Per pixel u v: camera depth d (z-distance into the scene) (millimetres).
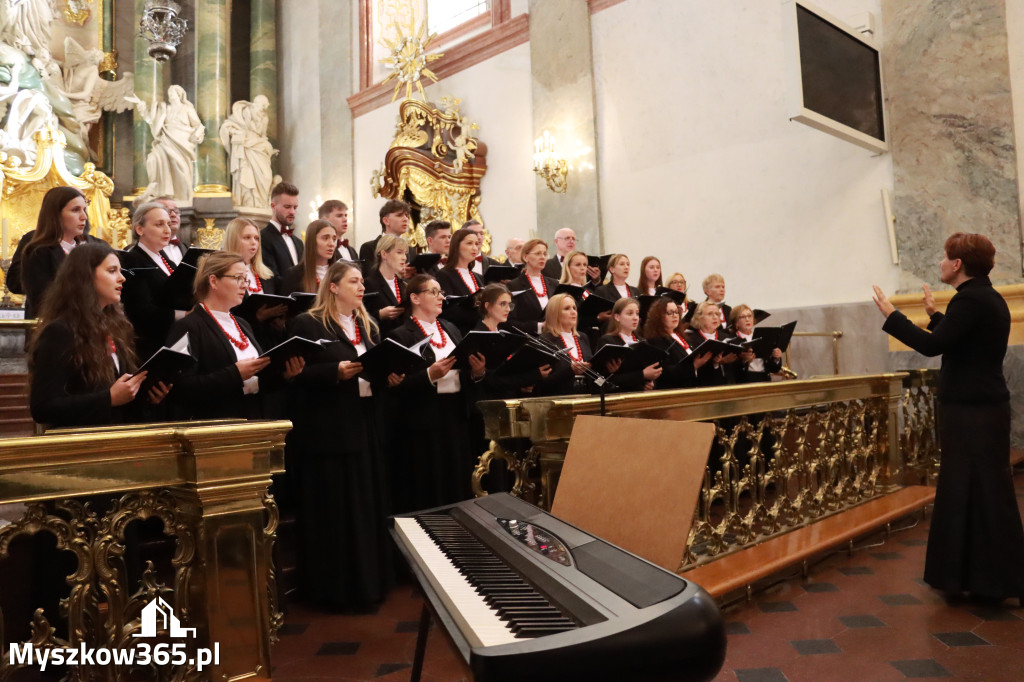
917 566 4434
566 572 1642
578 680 1242
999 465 3789
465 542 2039
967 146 7441
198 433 2590
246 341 3973
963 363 3883
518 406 3787
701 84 9641
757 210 9070
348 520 4039
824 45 7188
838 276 8383
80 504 2502
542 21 11469
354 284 4301
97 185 13891
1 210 12797
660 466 1986
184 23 10711
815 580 4242
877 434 5902
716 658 1332
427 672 3125
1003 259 7242
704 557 4023
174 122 14430
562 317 5348
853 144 8016
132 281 4723
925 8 7695
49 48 14562
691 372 5488
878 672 2994
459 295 6004
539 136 11438
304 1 16297
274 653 3393
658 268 7270
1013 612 3643
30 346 3133
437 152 12008
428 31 13875
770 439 6668
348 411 4086
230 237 4969
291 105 16500
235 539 2684
